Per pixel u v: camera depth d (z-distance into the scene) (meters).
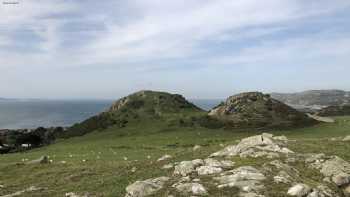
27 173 44.09
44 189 32.16
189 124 122.50
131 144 87.12
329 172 27.66
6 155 75.00
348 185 26.27
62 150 80.50
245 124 119.12
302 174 27.55
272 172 26.69
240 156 32.72
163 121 130.75
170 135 105.38
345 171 27.70
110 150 73.44
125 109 150.50
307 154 32.69
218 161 30.31
